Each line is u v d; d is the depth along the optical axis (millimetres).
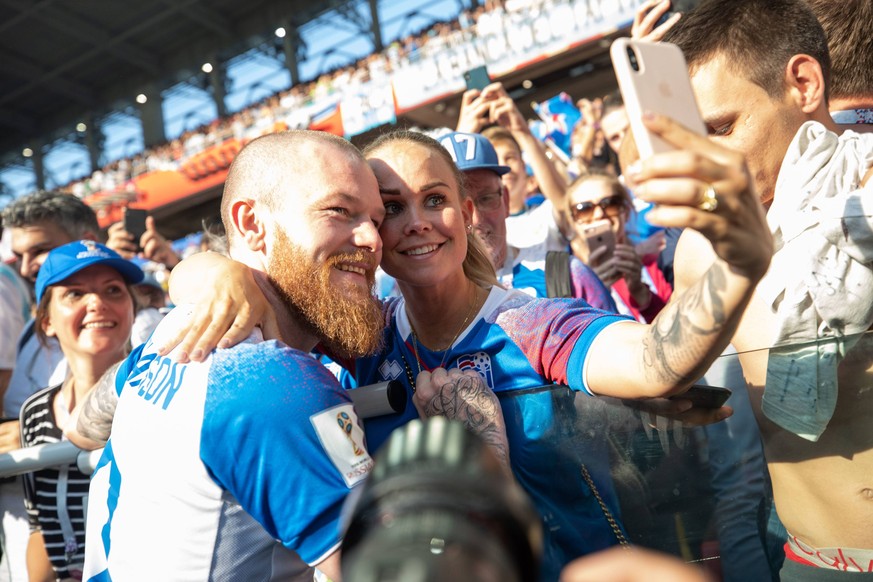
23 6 20406
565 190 3188
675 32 1334
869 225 1120
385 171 1467
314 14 21703
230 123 16141
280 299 1310
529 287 2465
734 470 1079
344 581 315
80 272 2258
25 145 27734
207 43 23219
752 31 1238
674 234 2916
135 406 1182
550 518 1173
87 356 2250
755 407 1076
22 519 2371
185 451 1076
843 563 1041
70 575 1991
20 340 2930
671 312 982
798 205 1181
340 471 1025
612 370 1113
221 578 1087
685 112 820
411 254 1460
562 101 6512
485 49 10352
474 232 1642
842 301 1145
